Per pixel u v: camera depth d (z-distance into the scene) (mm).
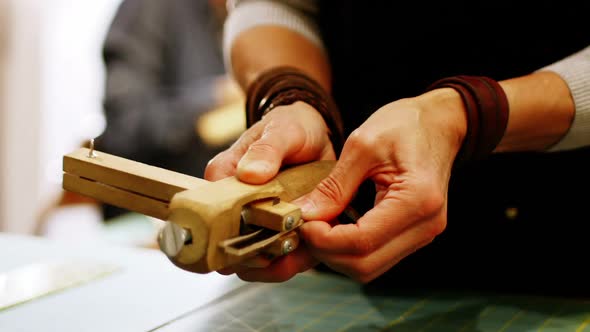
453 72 919
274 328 712
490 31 882
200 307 788
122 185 552
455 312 751
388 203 553
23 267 939
